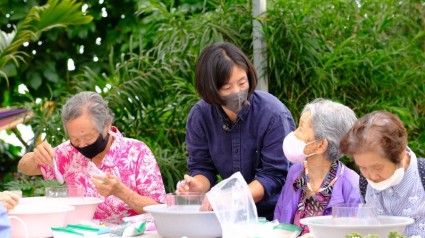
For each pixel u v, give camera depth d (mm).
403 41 9891
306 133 5426
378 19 9812
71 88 11906
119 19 12852
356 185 5500
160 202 6484
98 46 12898
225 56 5715
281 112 6105
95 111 6223
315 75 8914
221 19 9148
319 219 4828
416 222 4902
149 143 9188
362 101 9344
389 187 4918
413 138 10047
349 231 4367
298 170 5746
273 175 6051
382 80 9289
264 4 8859
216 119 6281
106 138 6402
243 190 5109
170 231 5164
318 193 5543
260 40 8812
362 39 9469
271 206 6195
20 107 9984
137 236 5355
